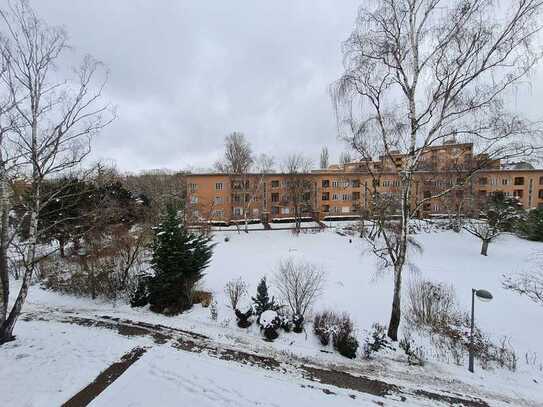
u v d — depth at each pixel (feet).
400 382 21.68
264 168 115.65
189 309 34.78
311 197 124.88
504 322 35.04
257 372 21.52
